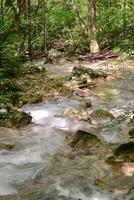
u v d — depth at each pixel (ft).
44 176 14.17
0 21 34.45
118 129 18.85
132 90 27.22
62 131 19.10
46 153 16.47
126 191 12.83
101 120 20.27
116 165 14.51
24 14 38.27
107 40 45.96
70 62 39.45
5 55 31.27
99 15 46.68
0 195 12.98
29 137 18.21
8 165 15.26
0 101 22.75
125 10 45.21
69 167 14.79
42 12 43.86
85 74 30.58
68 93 25.98
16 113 20.24
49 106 23.39
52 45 47.70
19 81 28.89
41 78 30.40
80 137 16.81
